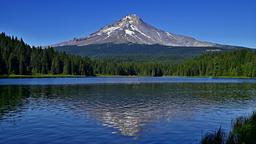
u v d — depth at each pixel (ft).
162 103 197.16
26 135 102.06
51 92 278.05
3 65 638.53
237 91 303.48
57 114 146.82
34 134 103.45
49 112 152.97
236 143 80.94
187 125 119.85
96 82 483.51
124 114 148.25
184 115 145.69
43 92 276.21
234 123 119.55
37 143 92.38
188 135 102.58
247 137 86.33
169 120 131.54
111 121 128.36
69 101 204.33
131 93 274.16
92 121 127.75
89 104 188.34
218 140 84.38
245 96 249.14
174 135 102.63
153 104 190.90
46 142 93.56
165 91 301.43
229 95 258.57
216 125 120.16
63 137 99.60
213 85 412.36
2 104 184.24
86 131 107.96
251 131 92.38
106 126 117.08
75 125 118.83
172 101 209.46
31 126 116.57
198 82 508.12
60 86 367.86
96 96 242.58
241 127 102.58
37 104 185.68
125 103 195.42
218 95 258.37
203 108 172.14
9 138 98.27
